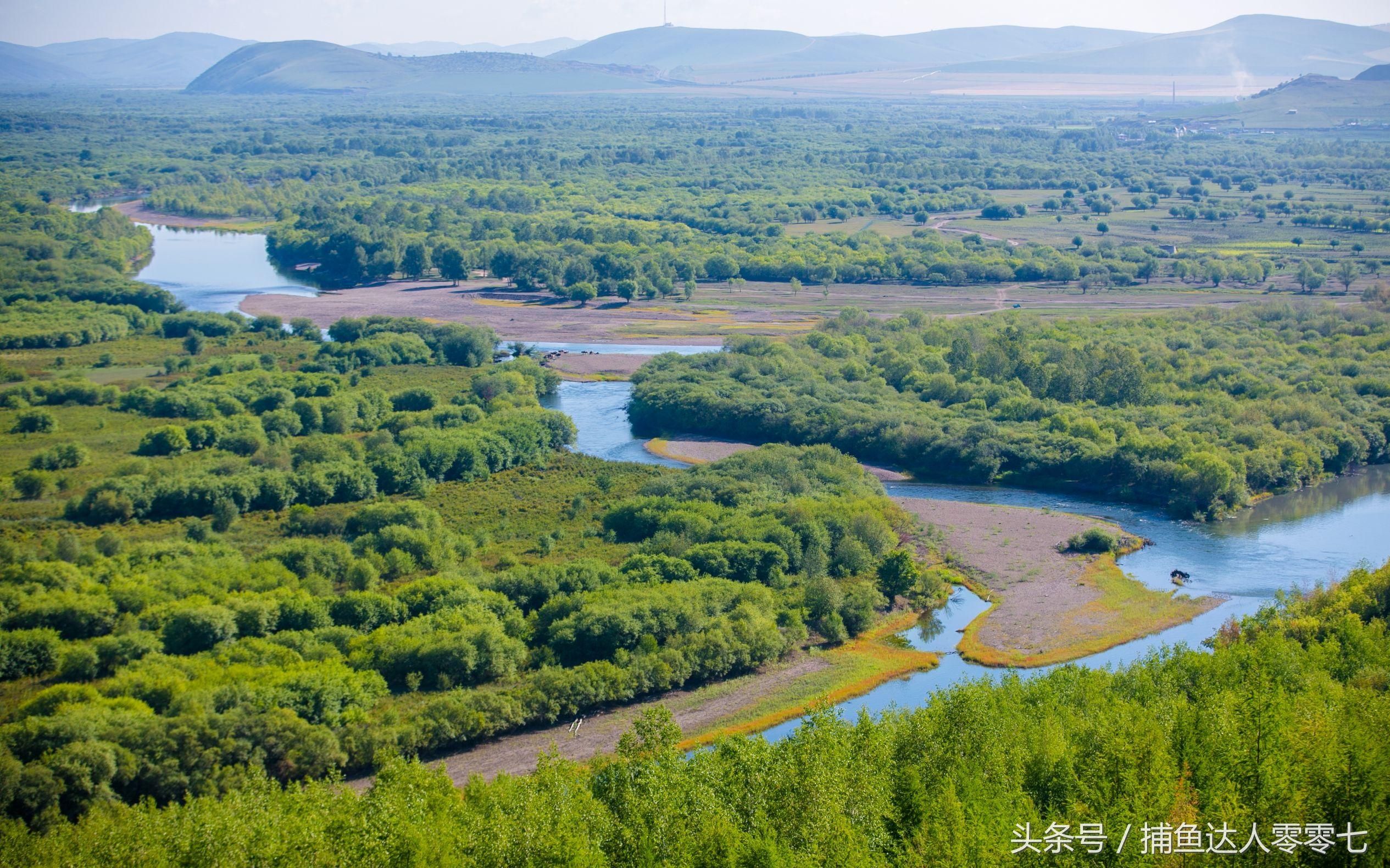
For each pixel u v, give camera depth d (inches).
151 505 6727.4
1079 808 2935.5
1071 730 3467.0
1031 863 2859.3
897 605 5684.1
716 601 5246.1
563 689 4500.5
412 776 3378.4
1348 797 2940.5
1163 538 6658.5
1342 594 4795.8
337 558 5792.3
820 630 5319.9
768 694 4749.0
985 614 5615.2
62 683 4475.9
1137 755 3142.2
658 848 3038.9
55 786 3597.4
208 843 2962.6
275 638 4825.3
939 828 2874.0
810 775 3125.0
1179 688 3922.2
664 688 4739.2
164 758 3799.2
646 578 5536.4
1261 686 3705.7
